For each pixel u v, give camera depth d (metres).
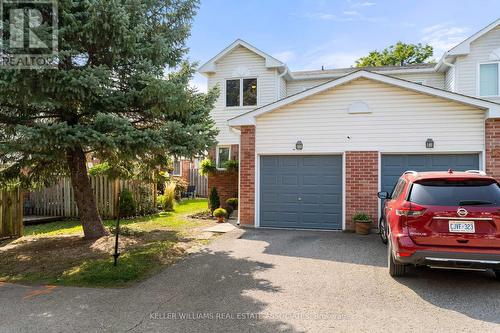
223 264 6.66
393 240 5.43
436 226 4.96
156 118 8.43
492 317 4.14
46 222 12.39
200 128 8.02
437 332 3.77
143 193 13.73
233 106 15.93
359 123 10.27
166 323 4.04
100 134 6.70
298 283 5.51
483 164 9.40
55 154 7.03
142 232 9.97
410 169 9.98
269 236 9.45
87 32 6.93
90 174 12.90
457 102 9.58
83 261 6.97
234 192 15.02
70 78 6.52
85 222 8.97
